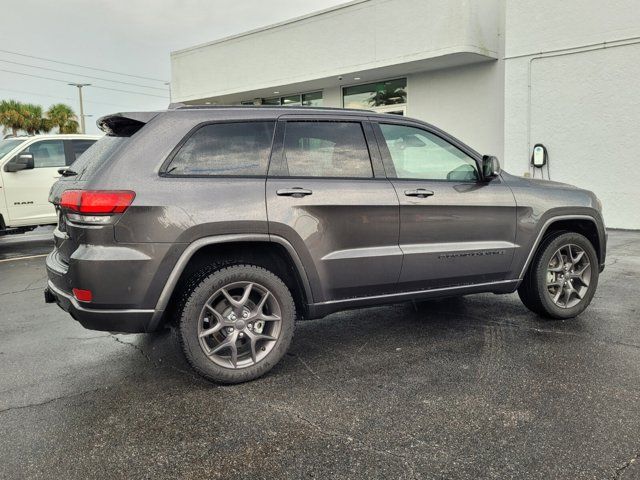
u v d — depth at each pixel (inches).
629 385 128.6
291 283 147.2
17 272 288.5
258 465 98.5
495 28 439.8
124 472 97.1
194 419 116.6
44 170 364.2
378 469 96.2
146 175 124.3
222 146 133.6
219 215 127.4
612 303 202.2
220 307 133.8
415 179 155.5
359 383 133.9
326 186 141.0
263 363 136.6
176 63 670.5
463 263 161.3
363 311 199.9
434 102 488.4
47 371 145.7
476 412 116.7
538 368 140.5
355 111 152.1
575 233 181.3
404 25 446.9
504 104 432.1
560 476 93.0
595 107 385.1
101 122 139.0
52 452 104.0
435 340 164.9
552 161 408.5
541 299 178.1
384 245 148.6
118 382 137.6
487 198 163.8
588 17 380.8
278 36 548.7
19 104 1443.2
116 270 119.8
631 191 375.2
